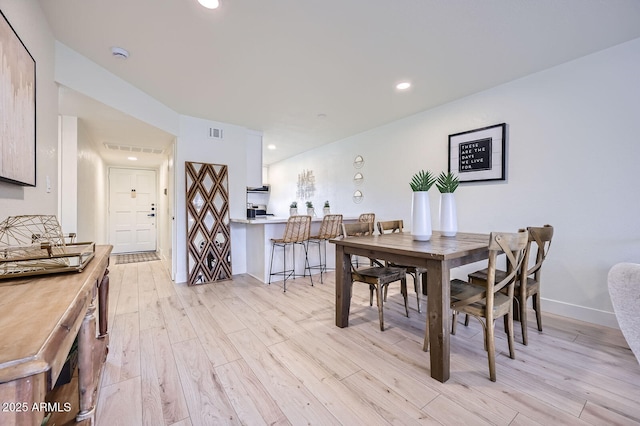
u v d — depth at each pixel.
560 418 1.31
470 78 2.77
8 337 0.53
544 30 2.03
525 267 1.97
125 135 3.64
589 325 2.33
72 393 1.25
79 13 1.80
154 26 1.95
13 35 1.31
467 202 3.20
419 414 1.34
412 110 3.65
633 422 1.28
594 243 2.36
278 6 1.77
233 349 1.97
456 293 1.86
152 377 1.64
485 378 1.62
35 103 1.60
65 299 0.75
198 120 3.92
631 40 2.16
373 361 1.82
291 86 2.93
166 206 4.87
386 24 1.95
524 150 2.74
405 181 3.95
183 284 3.68
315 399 1.46
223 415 1.35
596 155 2.34
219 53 2.30
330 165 5.34
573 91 2.45
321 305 2.86
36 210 1.67
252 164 4.51
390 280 2.35
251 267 4.21
